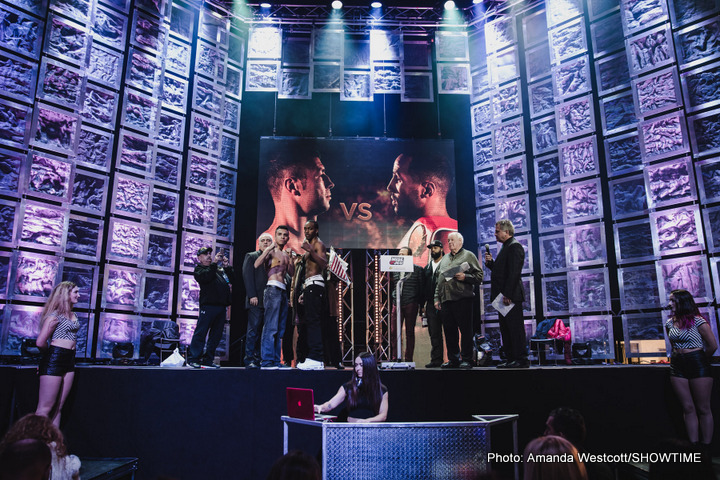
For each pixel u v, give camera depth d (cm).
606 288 1003
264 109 1224
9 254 839
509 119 1194
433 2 1216
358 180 1184
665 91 969
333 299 681
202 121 1148
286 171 1177
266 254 652
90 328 923
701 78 925
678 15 967
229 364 1091
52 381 506
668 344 909
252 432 562
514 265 623
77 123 952
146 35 1079
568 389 579
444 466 391
